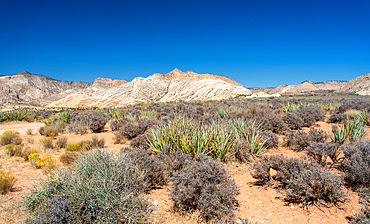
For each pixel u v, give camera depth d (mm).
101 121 12156
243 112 12117
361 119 10500
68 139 9836
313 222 3271
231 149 6246
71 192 3301
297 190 3854
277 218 3426
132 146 7590
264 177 4703
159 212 3604
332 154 5293
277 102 26750
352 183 4305
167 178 4867
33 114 21281
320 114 12898
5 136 8477
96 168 3811
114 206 3172
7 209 3559
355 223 3111
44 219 2826
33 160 5910
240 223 3293
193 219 3441
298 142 6945
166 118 11961
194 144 5828
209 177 3697
